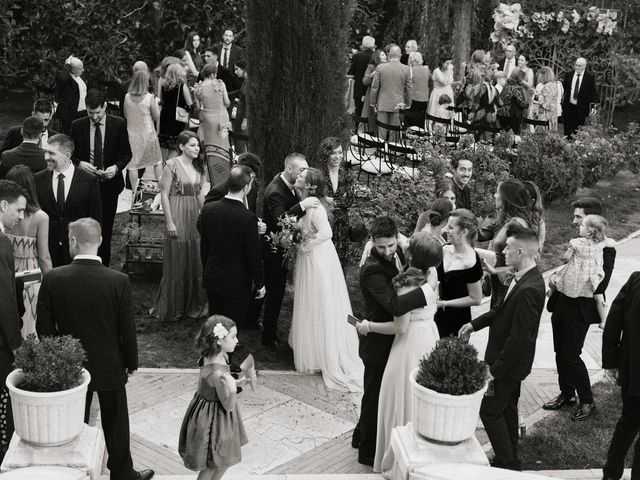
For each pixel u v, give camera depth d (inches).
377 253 241.6
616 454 237.9
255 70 379.2
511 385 235.0
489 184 442.9
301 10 368.5
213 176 411.8
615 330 236.8
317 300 310.0
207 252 303.9
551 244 473.7
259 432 273.6
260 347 336.2
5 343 230.7
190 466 217.3
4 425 234.5
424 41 688.4
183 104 490.6
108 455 231.3
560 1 754.8
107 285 219.0
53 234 316.2
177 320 354.9
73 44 679.1
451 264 262.1
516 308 230.7
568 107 643.5
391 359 240.4
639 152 624.7
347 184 351.6
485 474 184.2
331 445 268.8
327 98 380.2
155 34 711.7
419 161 485.7
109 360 220.8
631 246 492.7
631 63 738.8
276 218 316.8
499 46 724.7
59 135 312.8
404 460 192.9
